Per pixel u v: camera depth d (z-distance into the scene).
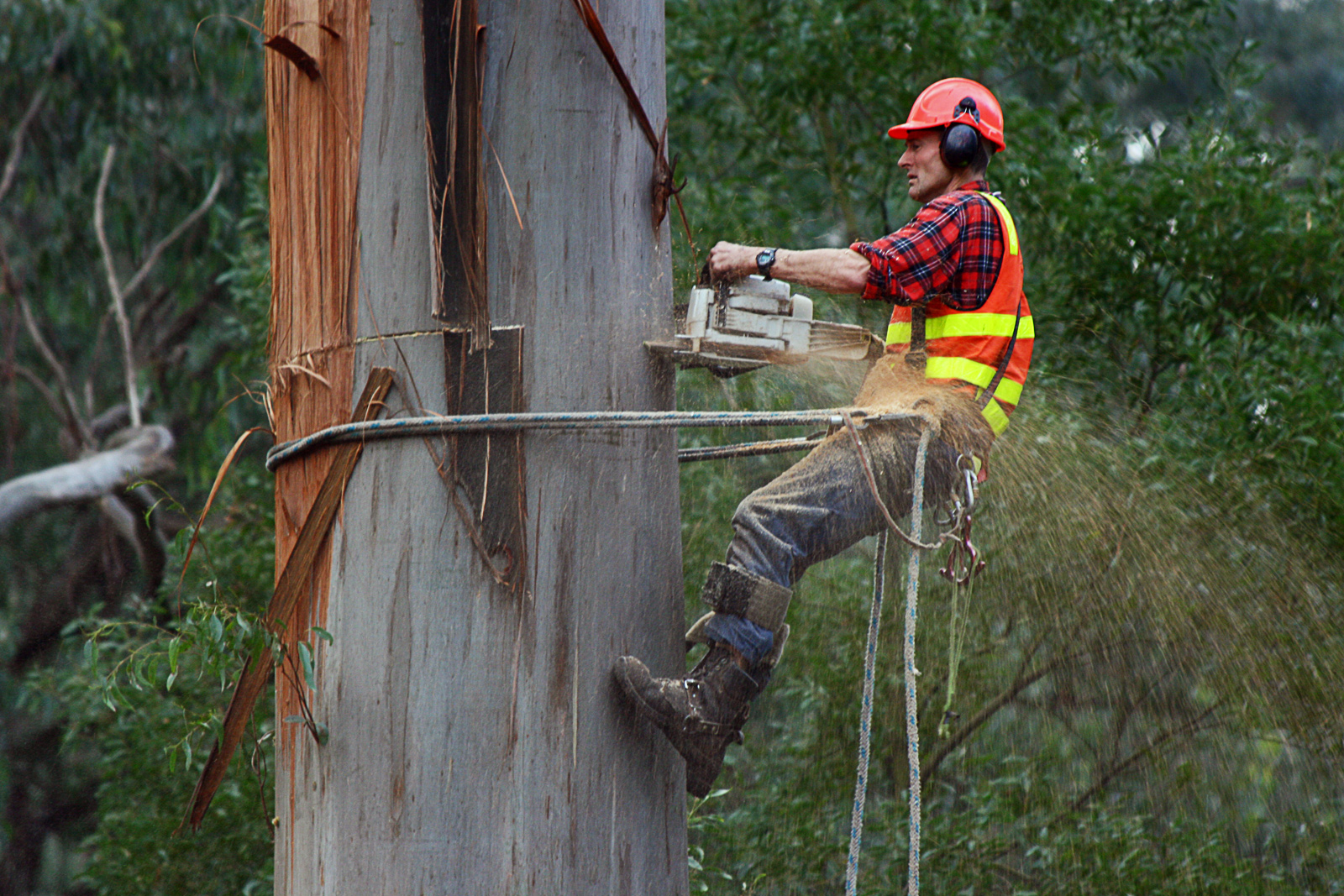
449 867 9.17
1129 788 22.28
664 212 10.34
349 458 9.63
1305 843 20.92
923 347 11.04
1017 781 20.83
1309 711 21.28
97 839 24.50
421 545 9.43
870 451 10.41
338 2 10.02
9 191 40.69
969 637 22.25
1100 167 23.66
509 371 9.61
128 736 25.25
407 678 9.34
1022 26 27.80
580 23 10.00
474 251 9.63
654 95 10.52
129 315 42.38
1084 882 20.05
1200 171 23.09
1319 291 22.83
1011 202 23.83
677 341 10.14
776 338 10.24
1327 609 20.97
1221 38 41.78
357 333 9.77
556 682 9.43
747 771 22.38
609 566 9.67
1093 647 22.20
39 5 35.47
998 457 21.16
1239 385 21.05
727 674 9.80
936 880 20.41
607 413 9.43
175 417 42.03
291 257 10.28
